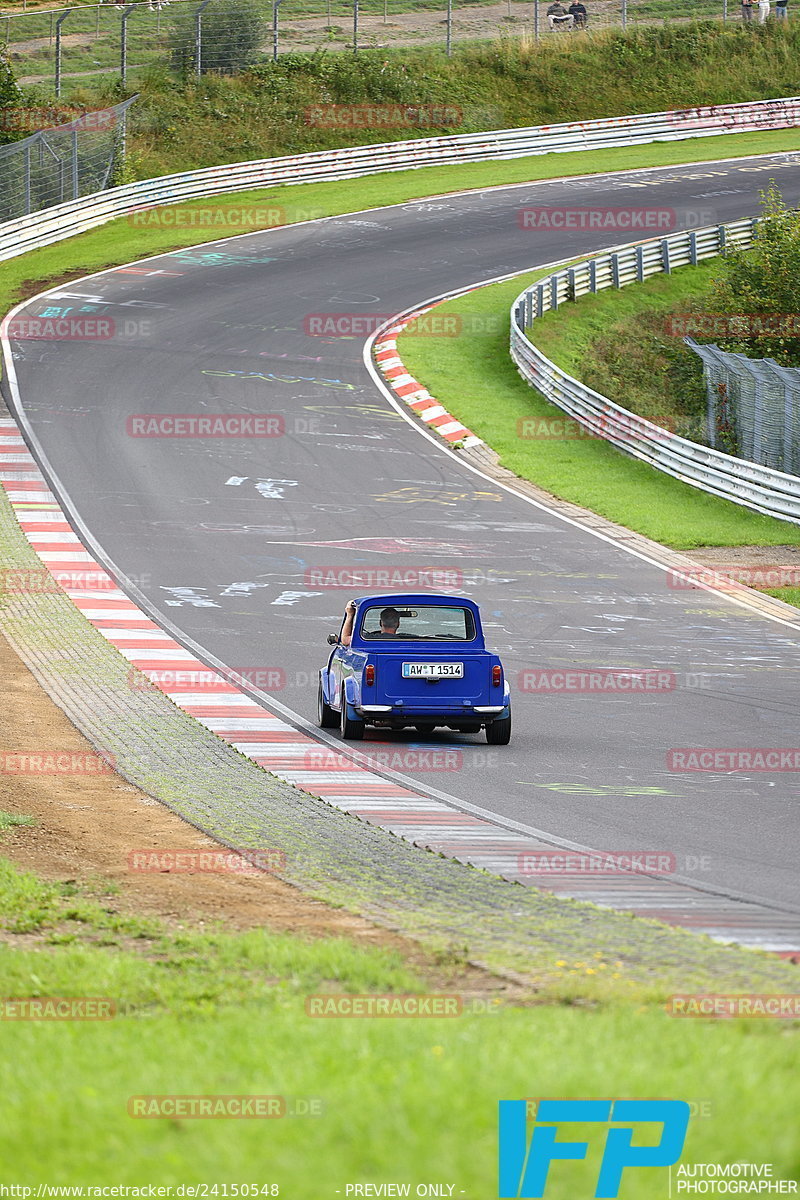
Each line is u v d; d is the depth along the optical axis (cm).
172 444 12962
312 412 14125
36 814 4566
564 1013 2334
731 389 14575
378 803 4766
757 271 17712
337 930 3219
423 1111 1683
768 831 4444
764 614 9075
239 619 8394
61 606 8531
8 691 6569
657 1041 2045
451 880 3709
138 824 4475
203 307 17512
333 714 6141
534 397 15162
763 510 11875
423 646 5966
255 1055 2009
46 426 13262
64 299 17612
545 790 5022
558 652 7912
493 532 11044
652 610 9062
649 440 13325
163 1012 2484
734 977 2692
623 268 19400
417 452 13275
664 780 5219
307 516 11188
